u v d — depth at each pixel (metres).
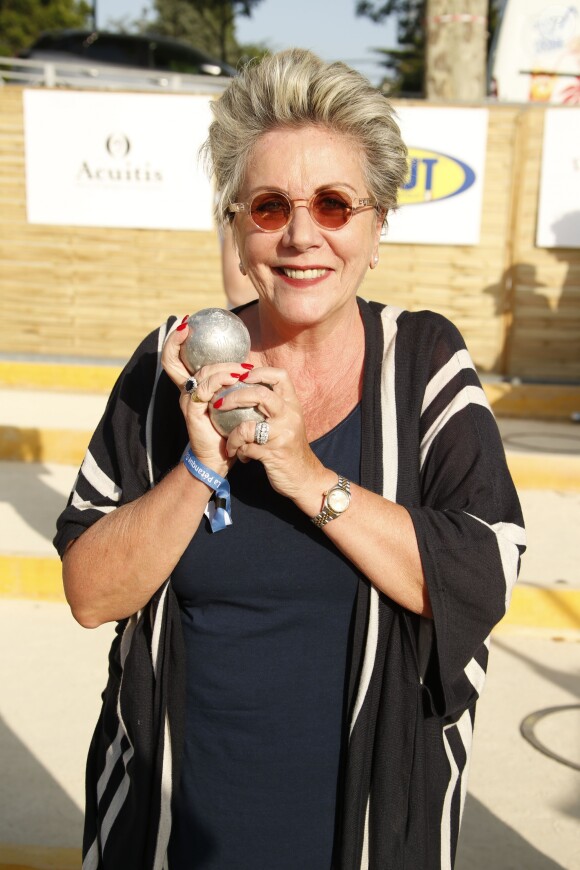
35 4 28.94
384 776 1.54
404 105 8.47
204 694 1.63
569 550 5.15
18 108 8.80
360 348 1.72
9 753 3.33
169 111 8.73
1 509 5.74
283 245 1.58
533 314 8.92
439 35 9.52
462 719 1.65
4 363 8.93
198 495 1.48
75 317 9.32
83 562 1.58
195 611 1.65
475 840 2.89
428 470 1.61
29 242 9.15
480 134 8.50
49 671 3.94
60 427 7.26
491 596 1.51
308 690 1.61
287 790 1.62
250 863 1.62
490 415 1.63
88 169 8.91
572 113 8.46
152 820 1.62
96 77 11.62
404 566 1.49
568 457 6.45
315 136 1.55
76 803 3.06
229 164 1.62
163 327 1.78
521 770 3.28
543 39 9.46
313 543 1.58
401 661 1.57
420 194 8.66
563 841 2.90
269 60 1.58
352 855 1.55
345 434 1.64
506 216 8.74
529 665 4.10
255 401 1.38
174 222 8.98
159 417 1.68
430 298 8.93
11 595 4.70
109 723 1.72
